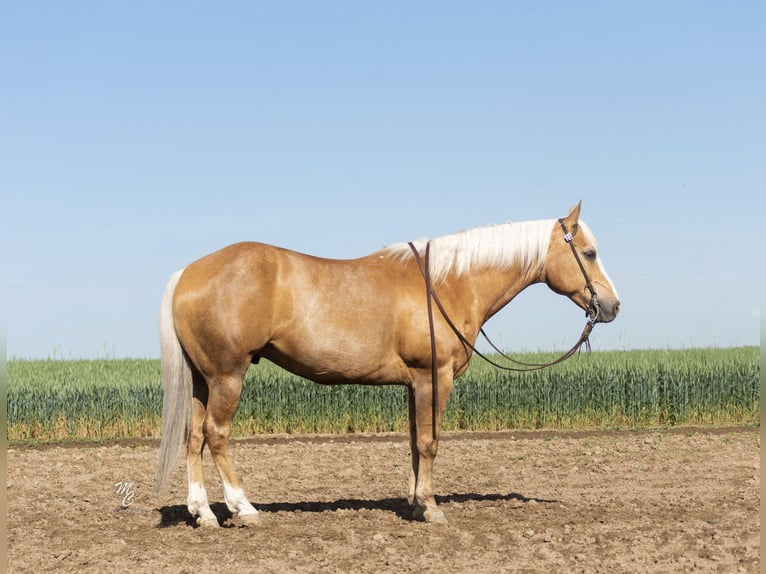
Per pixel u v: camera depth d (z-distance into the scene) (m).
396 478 10.48
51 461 12.09
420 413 7.15
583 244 7.62
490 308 7.49
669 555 6.11
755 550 6.24
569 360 19.31
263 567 5.89
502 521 7.33
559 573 5.71
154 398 16.61
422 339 7.00
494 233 7.49
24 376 17.83
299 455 12.72
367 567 5.87
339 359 6.93
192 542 6.64
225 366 6.77
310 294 6.86
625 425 17.41
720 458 11.73
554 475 10.51
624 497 8.82
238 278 6.71
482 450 13.04
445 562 6.00
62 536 7.01
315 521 7.41
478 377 17.36
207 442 6.97
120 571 5.82
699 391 17.67
